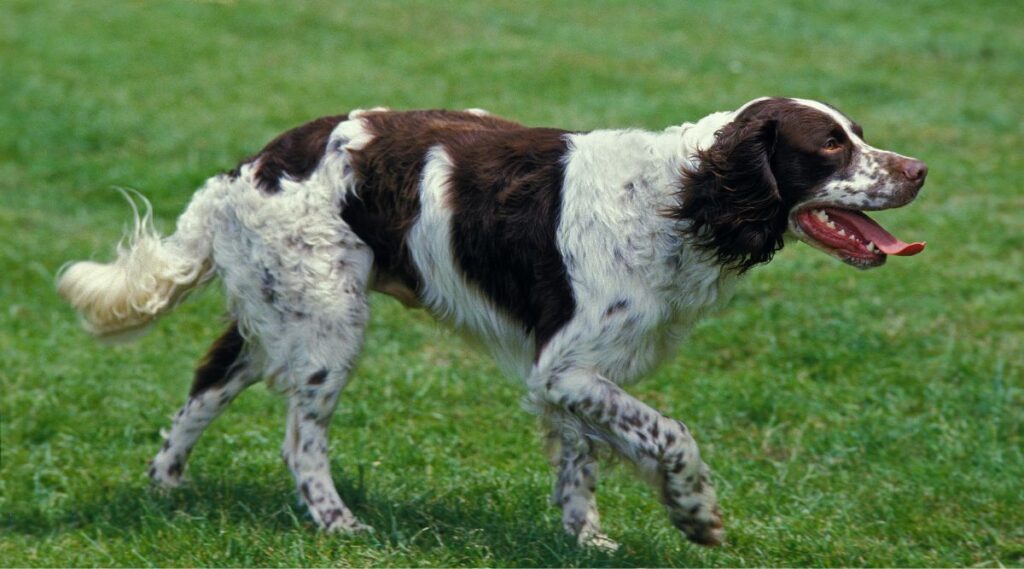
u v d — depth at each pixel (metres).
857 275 13.13
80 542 7.48
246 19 24.97
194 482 8.25
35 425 9.50
